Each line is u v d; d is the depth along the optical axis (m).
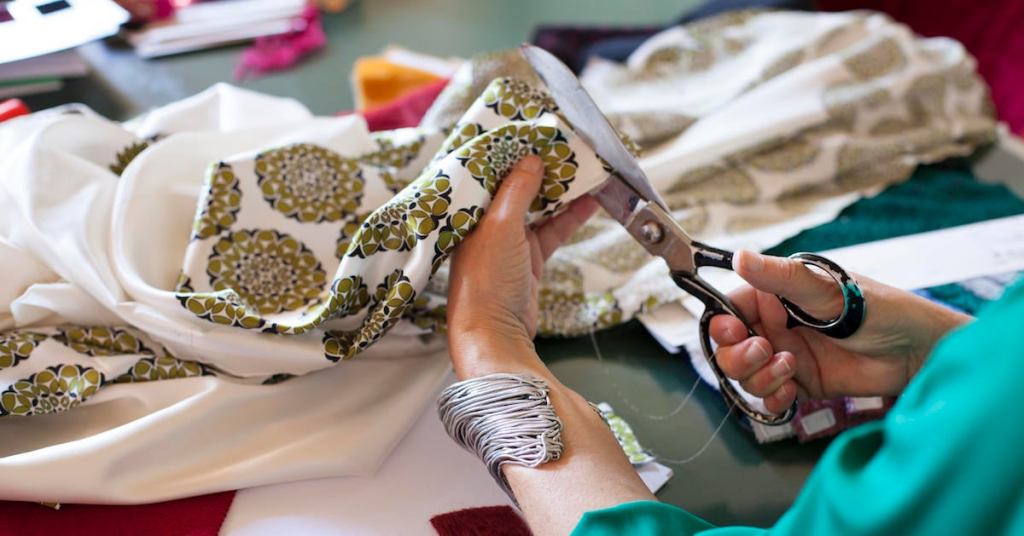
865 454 0.38
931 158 0.92
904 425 0.34
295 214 0.64
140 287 0.59
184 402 0.58
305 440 0.60
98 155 0.69
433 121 0.87
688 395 0.69
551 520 0.48
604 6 1.44
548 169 0.61
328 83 1.19
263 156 0.64
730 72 1.02
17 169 0.64
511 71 0.89
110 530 0.56
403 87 1.10
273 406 0.60
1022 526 0.30
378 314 0.58
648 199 0.59
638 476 0.51
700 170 0.85
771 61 0.98
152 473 0.57
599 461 0.50
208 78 1.19
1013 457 0.30
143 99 1.13
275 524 0.57
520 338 0.58
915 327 0.57
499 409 0.51
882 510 0.33
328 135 0.71
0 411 0.57
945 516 0.32
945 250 0.77
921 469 0.32
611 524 0.45
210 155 0.69
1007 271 0.74
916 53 0.98
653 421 0.67
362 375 0.63
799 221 0.83
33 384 0.57
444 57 1.27
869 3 1.30
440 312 0.67
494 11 1.42
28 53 1.01
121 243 0.61
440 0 1.45
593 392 0.69
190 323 0.59
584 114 0.57
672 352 0.70
